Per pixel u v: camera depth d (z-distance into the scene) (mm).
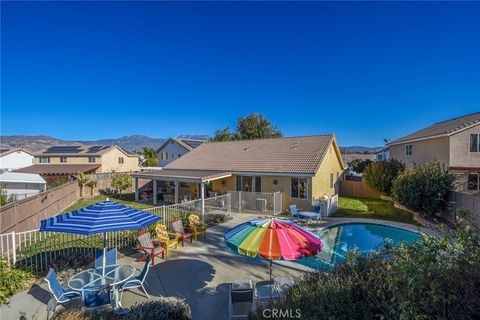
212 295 8547
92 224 7594
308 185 21484
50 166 48219
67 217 8102
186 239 14133
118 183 33094
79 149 53000
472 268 3266
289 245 6973
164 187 30906
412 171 19188
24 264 9781
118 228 7645
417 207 18156
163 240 12211
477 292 3111
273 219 8141
